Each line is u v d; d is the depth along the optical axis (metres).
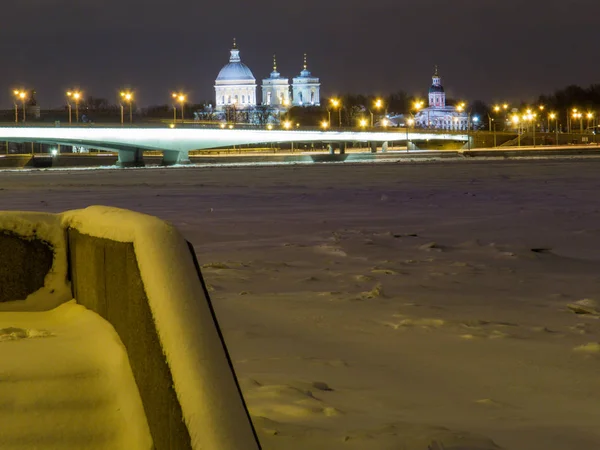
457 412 7.85
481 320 12.51
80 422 4.62
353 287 15.65
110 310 5.02
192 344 3.85
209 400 3.67
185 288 4.06
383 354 10.24
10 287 5.82
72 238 5.78
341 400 8.13
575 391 8.67
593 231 26.42
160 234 4.31
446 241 23.84
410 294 14.91
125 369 4.62
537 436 7.13
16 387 4.70
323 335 11.34
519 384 8.92
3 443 4.50
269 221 30.95
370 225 29.39
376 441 6.76
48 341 5.21
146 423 4.31
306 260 19.84
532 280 16.75
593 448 6.85
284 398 8.04
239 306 13.52
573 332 11.66
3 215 5.82
